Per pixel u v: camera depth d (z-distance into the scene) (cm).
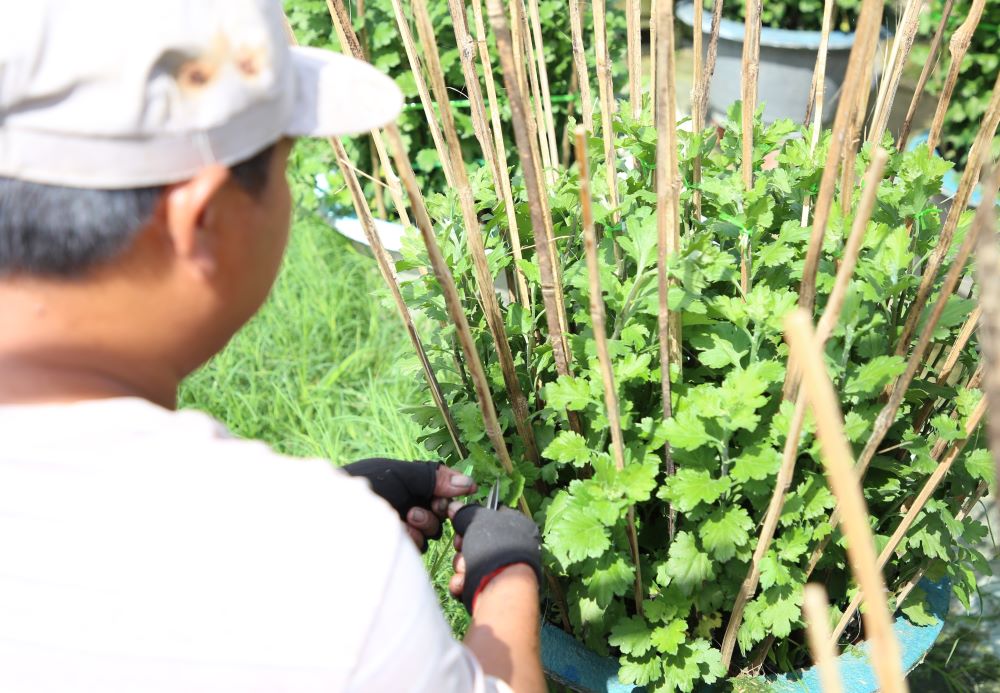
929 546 152
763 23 354
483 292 138
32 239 65
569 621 165
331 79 80
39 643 63
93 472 65
